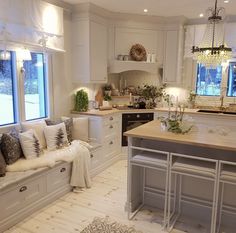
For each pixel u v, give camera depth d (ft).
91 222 8.77
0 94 10.65
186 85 17.25
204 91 17.19
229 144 7.41
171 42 16.21
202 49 9.00
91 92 15.88
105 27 14.87
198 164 7.89
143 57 16.16
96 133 13.66
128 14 15.29
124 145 15.60
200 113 14.76
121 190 11.25
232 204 8.55
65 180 10.81
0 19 9.41
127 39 15.88
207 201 8.93
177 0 12.47
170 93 17.66
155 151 8.29
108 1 12.78
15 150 9.66
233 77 16.17
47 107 13.12
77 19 13.79
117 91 16.96
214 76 16.70
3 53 10.30
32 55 12.12
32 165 9.42
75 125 13.02
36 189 9.37
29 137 10.13
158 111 15.65
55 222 8.75
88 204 10.00
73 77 14.53
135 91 17.47
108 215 9.23
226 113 14.70
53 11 11.96
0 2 9.36
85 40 13.78
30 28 10.77
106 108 15.06
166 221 8.66
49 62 12.85
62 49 12.78
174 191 9.37
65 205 9.91
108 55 15.65
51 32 11.93
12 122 11.31
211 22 9.08
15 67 11.00
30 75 12.09
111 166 14.40
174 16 15.58
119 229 8.39
